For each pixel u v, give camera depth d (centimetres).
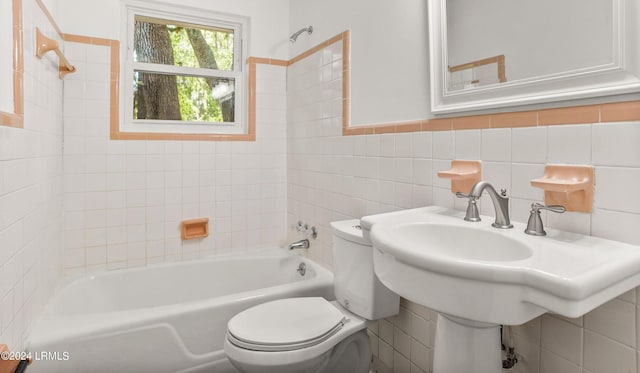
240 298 165
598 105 88
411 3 146
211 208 245
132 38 225
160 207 229
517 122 107
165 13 233
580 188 88
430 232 110
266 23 255
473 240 102
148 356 145
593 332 90
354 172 184
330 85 204
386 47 160
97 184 212
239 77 257
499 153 112
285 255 242
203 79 248
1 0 110
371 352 162
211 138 243
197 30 245
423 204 142
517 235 93
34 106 140
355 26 181
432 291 77
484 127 117
